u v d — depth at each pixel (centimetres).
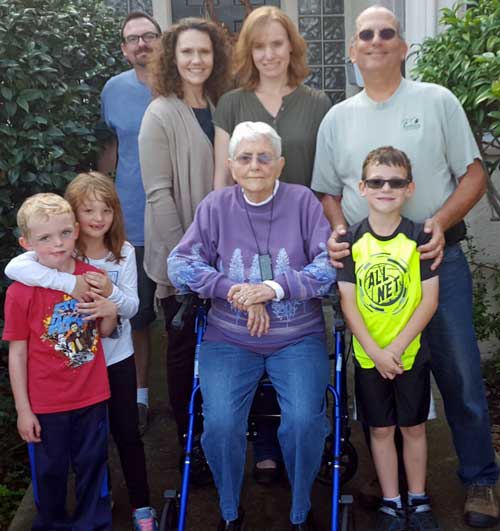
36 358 277
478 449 305
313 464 274
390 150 275
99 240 298
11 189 410
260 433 332
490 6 356
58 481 285
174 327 283
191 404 292
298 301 291
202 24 337
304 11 675
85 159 450
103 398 287
